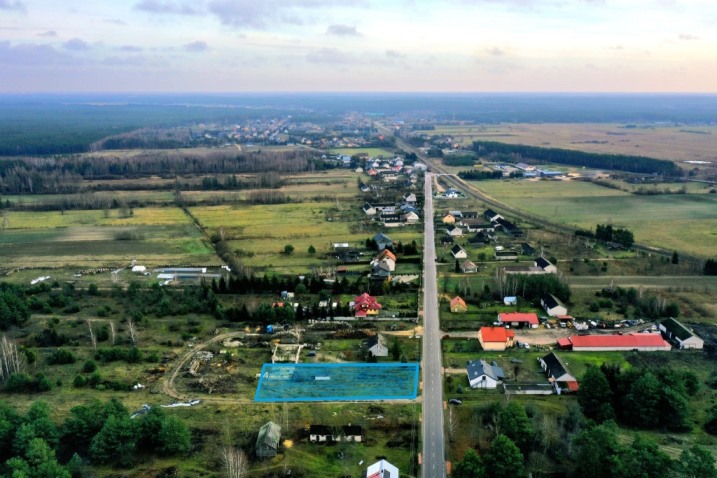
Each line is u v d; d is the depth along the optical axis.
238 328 133.12
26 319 135.62
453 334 128.25
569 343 119.69
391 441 87.88
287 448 86.25
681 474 71.38
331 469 81.31
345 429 88.75
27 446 80.19
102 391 103.56
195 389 104.31
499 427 87.25
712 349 118.62
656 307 135.62
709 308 139.50
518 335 127.50
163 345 123.75
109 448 82.44
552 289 145.12
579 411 92.12
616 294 146.38
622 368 109.94
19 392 102.56
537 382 104.00
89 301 150.12
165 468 81.38
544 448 83.00
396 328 131.38
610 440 77.31
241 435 89.12
